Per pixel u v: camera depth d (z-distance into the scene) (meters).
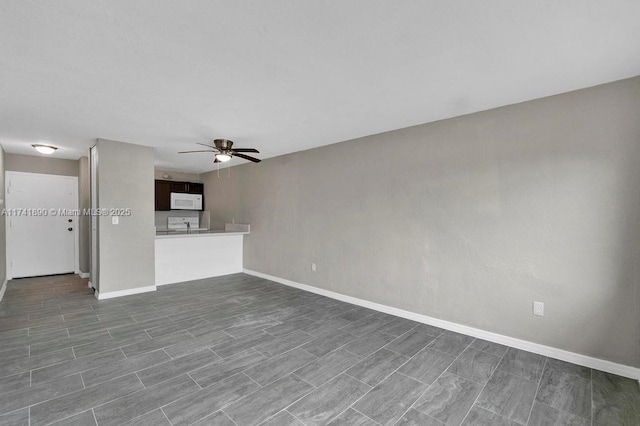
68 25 1.66
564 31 1.73
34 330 3.12
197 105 2.90
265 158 5.62
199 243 5.64
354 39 1.82
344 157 4.27
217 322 3.42
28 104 2.85
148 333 3.09
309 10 1.55
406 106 2.92
